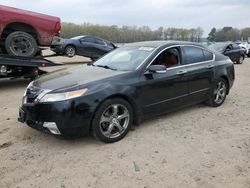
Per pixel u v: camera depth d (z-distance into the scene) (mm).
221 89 6742
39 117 4301
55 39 9227
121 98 4680
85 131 4391
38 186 3447
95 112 4395
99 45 18109
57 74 5145
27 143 4609
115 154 4238
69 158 4117
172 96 5492
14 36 8469
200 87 6098
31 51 8828
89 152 4301
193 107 6625
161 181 3539
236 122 5656
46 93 4312
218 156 4184
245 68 15836
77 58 20266
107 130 4574
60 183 3506
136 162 4004
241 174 3695
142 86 4922
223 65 6676
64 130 4242
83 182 3525
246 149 4426
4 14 8172
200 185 3453
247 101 7375
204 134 5016
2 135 4930
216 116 6000
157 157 4148
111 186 3439
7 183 3502
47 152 4301
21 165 3924
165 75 5301
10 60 8359
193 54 6047
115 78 4699
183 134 5004
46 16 8984
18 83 9875
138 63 5145
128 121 4812
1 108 6625
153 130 5172
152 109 5188
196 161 4031
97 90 4391
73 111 4211
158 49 5406
